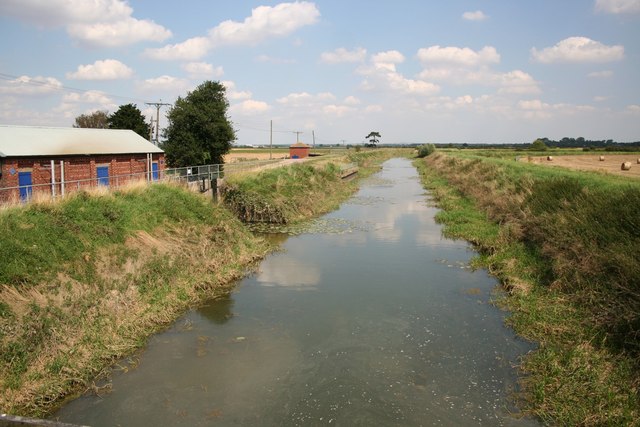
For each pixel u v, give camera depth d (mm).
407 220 26000
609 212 13336
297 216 26109
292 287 14383
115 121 47375
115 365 9398
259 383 8758
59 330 9203
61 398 8234
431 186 43062
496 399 8195
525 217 17828
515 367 9273
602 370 8344
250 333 10984
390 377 8953
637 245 10781
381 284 14594
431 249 19172
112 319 10469
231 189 25656
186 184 21188
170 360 9648
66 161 22406
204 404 8078
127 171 26969
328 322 11609
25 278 9703
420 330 11094
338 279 15156
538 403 7953
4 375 7914
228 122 42906
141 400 8188
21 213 11438
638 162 53688
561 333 10258
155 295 12172
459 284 14547
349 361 9594
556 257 13500
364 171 63719
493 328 11188
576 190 17375
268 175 29297
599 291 10898
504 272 14922
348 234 22297
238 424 7512
